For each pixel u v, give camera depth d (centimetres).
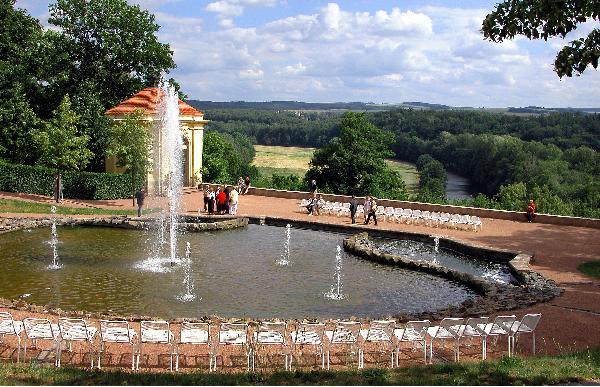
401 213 3472
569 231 3309
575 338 1498
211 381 1048
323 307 1828
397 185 6275
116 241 2803
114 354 1320
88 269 2228
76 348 1344
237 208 3750
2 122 4600
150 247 2680
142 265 2316
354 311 1797
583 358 1216
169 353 1334
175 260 2420
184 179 4644
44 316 1569
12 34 4888
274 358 1313
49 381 1018
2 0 4691
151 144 3931
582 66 1333
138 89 5219
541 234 3192
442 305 1889
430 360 1317
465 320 1400
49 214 3362
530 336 1507
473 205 4503
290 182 5997
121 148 3747
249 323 1520
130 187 4141
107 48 5019
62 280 2061
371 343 1424
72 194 4000
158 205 3878
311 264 2419
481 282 2081
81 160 3984
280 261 2453
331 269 2339
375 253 2517
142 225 3219
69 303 1794
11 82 4656
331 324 1488
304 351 1357
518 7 1359
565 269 2384
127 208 3728
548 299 1869
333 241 2964
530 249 2780
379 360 1323
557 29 1337
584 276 2259
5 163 4188
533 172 7681
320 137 15612
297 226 3359
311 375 1104
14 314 1577
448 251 2867
